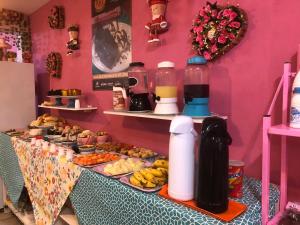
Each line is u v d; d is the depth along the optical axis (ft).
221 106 4.52
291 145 3.77
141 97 5.32
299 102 2.79
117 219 3.80
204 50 4.52
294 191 3.77
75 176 4.69
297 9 3.60
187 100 4.23
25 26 11.00
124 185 3.82
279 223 3.07
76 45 7.94
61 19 8.71
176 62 5.18
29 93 9.56
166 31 5.32
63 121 8.91
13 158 7.41
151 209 3.29
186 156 3.24
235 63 4.29
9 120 9.14
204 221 2.82
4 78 8.95
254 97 4.11
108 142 6.81
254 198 3.46
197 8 4.75
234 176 3.43
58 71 9.19
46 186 5.70
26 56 10.98
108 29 6.81
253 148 4.17
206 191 2.97
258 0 3.97
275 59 3.84
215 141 2.94
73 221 5.26
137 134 6.26
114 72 6.72
